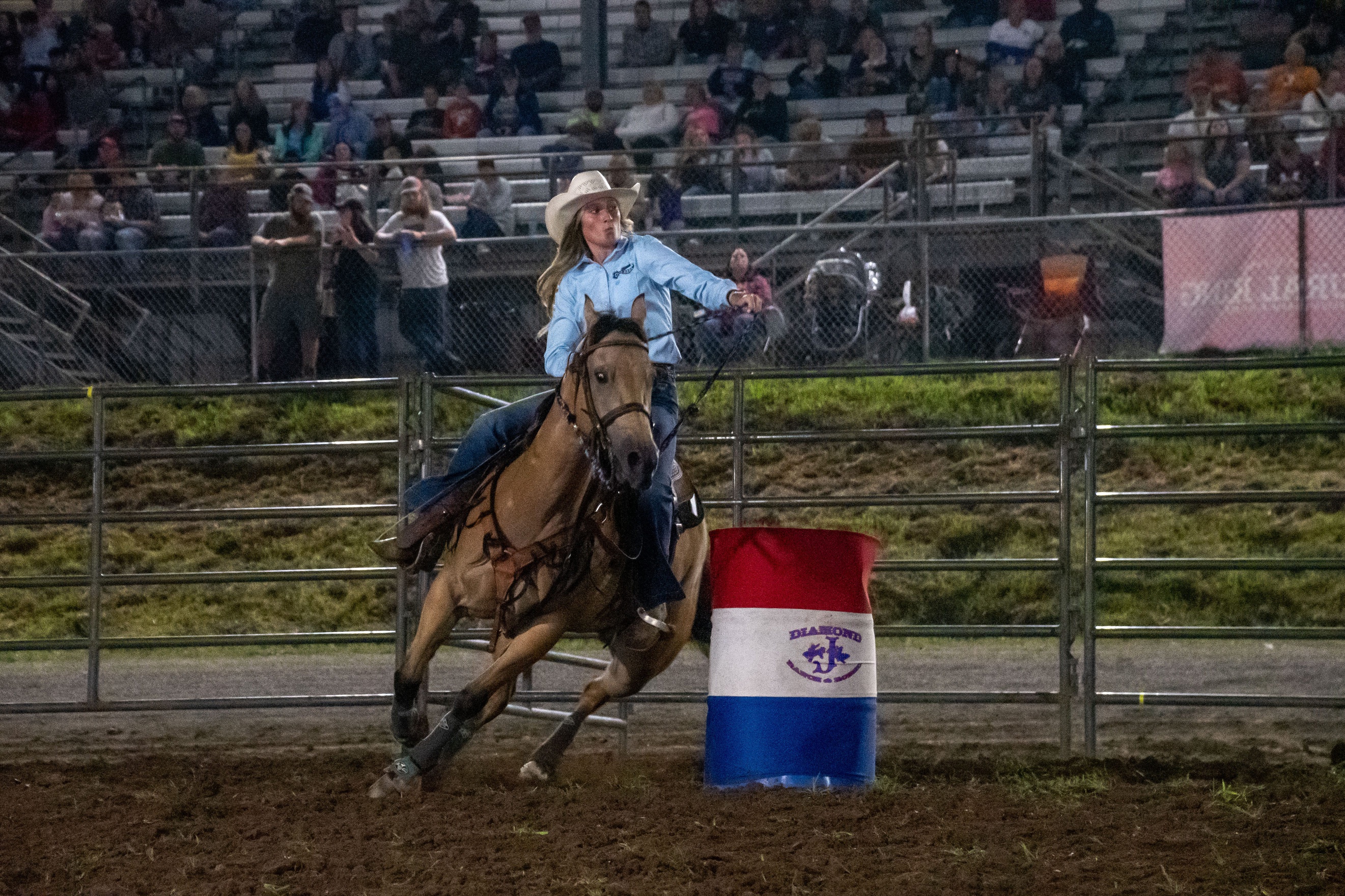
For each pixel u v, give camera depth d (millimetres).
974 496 10375
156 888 6371
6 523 10883
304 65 30703
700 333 19578
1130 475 18391
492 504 8312
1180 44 26344
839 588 8781
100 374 21312
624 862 6602
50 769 9789
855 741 8688
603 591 8430
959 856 6680
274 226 20531
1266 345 18594
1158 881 6188
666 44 29906
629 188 8570
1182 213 18719
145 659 16703
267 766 9820
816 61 28047
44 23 30906
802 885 6230
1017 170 22125
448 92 29453
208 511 10633
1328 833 6930
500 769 9758
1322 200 18859
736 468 10547
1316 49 25625
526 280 20219
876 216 21141
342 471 19734
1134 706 12781
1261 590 16547
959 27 28984
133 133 29359
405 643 10289
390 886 6301
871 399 19547
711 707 8891
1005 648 16047
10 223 21781
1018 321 19781
